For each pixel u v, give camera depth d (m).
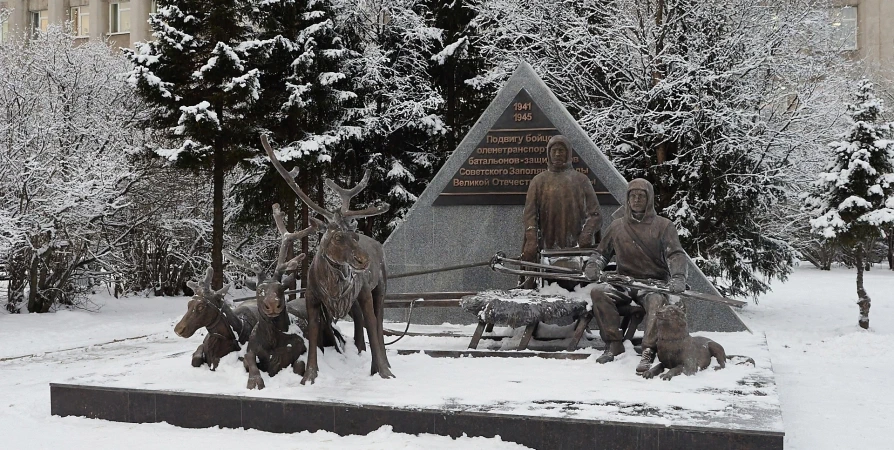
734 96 18.77
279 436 6.46
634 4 20.06
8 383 9.94
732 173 18.58
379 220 23.31
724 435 5.55
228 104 19.12
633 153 20.28
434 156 23.64
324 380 7.35
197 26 19.41
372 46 23.17
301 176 20.83
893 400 8.20
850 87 19.98
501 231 12.82
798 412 7.62
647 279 8.62
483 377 7.58
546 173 10.94
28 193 17.94
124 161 19.67
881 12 34.75
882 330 15.26
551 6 20.56
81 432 6.74
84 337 14.98
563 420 5.91
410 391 6.94
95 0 39.16
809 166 18.84
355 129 21.39
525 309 8.84
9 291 19.00
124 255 23.34
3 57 20.86
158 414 6.99
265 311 7.15
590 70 20.50
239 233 24.73
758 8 19.73
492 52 22.03
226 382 7.35
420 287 13.04
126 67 23.59
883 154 15.35
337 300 7.21
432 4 24.19
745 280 19.06
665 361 7.58
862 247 15.48
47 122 19.25
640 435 5.73
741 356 8.22
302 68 20.05
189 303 7.45
